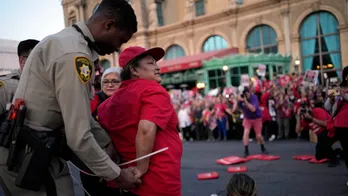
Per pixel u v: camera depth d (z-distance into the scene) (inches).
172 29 1002.7
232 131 485.1
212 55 807.7
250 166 268.7
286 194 186.9
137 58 88.2
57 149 71.8
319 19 754.8
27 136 68.8
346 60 711.7
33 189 68.5
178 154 85.1
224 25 892.6
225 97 481.4
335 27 735.1
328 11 735.1
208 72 773.9
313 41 768.3
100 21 75.1
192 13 960.9
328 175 221.8
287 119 422.9
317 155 254.2
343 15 708.7
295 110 404.5
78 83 66.4
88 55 70.6
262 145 310.7
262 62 716.0
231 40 880.9
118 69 138.5
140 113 82.4
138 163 79.4
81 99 66.7
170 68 837.2
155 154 81.2
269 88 470.6
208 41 943.0
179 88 871.7
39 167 68.2
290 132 431.5
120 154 87.7
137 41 1066.1
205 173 252.5
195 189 209.6
